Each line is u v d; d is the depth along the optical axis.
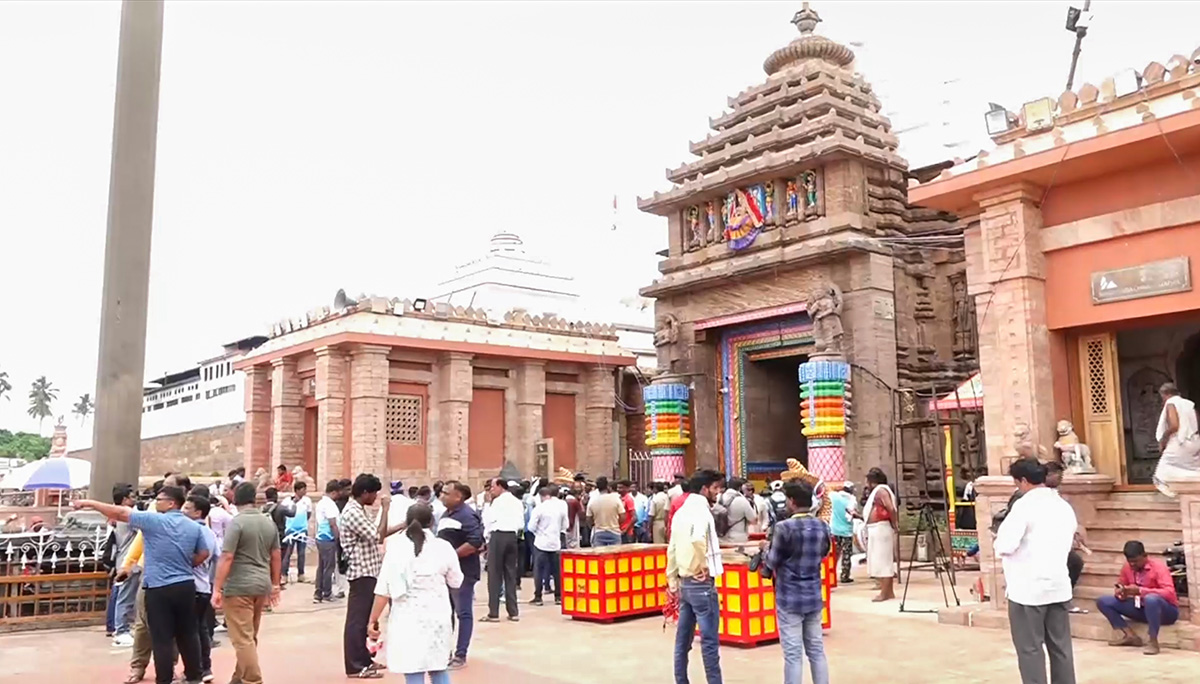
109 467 15.11
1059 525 7.58
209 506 9.85
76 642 12.61
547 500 16.30
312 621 14.48
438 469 27.56
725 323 26.78
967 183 13.83
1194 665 9.81
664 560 14.55
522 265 40.69
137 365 15.47
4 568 13.71
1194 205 12.20
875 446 22.56
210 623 10.34
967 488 20.69
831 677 9.73
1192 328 15.03
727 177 26.45
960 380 23.75
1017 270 13.50
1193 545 11.02
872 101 27.23
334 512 16.89
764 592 11.64
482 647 11.84
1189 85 12.38
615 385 32.38
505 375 29.45
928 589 16.83
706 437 27.23
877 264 23.53
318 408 26.98
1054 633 7.54
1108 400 13.52
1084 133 12.91
